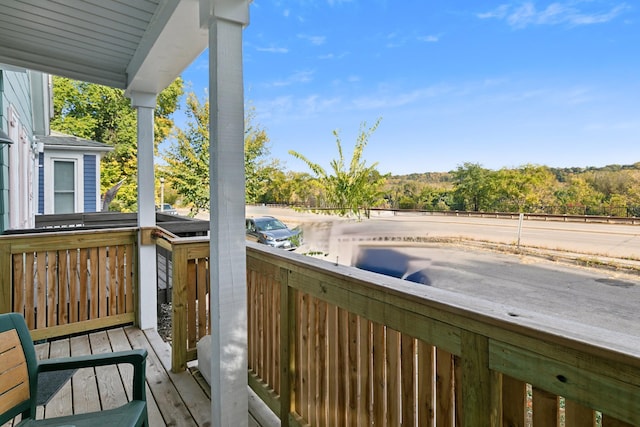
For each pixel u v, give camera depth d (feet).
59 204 30.73
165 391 7.45
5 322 4.68
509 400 2.88
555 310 3.52
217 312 5.50
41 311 9.59
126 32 7.80
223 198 5.42
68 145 30.12
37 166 27.25
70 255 9.96
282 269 6.13
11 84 13.98
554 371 2.51
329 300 4.96
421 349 3.65
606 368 2.25
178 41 7.07
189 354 8.38
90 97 60.34
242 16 5.38
